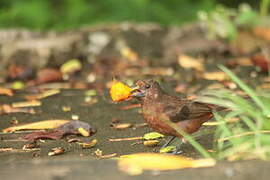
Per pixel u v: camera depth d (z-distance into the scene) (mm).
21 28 16859
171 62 15539
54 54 15133
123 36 16578
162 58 16344
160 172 7152
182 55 15305
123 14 17703
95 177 6988
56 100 12461
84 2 18062
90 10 17891
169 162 7512
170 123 8648
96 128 10336
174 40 16641
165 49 16609
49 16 17734
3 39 15953
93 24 17281
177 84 13516
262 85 12859
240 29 16500
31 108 11812
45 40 15453
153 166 7434
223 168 7180
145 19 17781
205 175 6922
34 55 15125
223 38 16500
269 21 16609
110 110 11586
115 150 8938
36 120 10961
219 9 16469
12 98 12734
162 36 16734
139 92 8898
